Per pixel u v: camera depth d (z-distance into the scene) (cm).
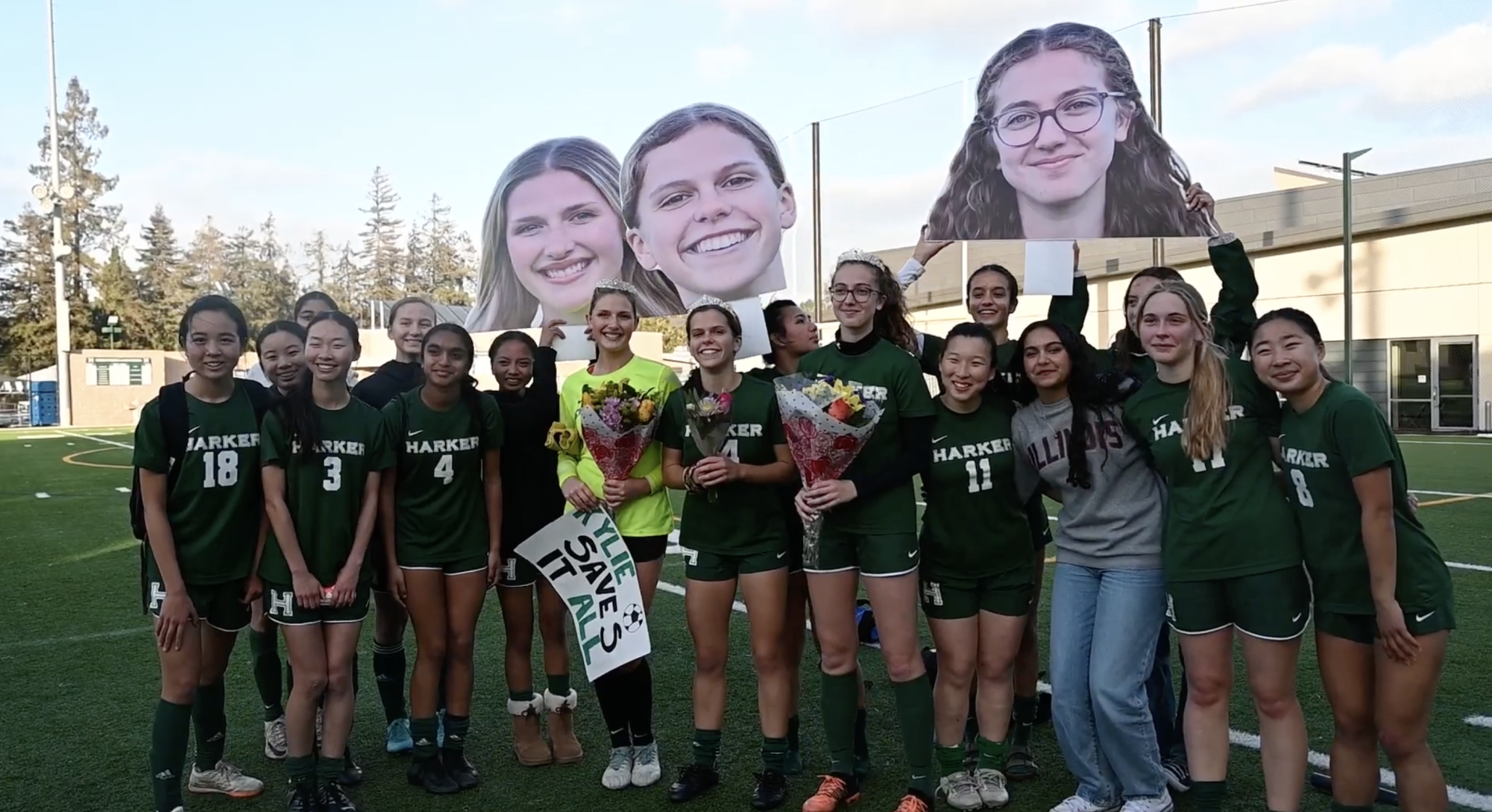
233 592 343
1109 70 467
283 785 381
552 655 395
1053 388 330
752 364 917
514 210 511
